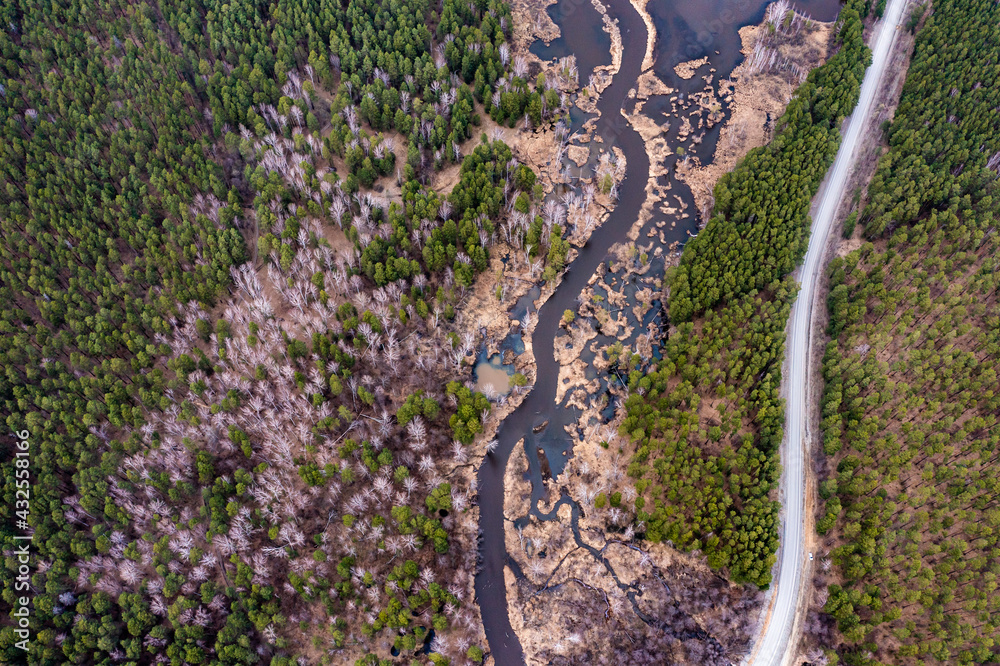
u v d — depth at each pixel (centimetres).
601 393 10069
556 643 8262
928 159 10938
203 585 7844
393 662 8044
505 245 11350
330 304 10188
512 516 9194
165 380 9269
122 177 10825
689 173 12188
